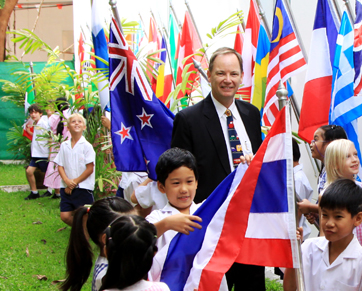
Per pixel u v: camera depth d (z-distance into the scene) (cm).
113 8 399
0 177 1053
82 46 927
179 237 276
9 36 1819
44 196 880
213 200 283
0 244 556
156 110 397
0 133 1245
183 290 265
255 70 550
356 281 242
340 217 238
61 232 619
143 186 410
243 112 341
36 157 848
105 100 557
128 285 196
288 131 259
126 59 399
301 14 639
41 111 873
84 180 587
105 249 204
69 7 1969
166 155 279
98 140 673
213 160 324
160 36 852
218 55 329
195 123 328
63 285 264
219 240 269
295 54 495
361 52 422
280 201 257
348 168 318
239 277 310
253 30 579
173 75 691
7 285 430
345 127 452
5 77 1209
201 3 859
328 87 464
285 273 269
